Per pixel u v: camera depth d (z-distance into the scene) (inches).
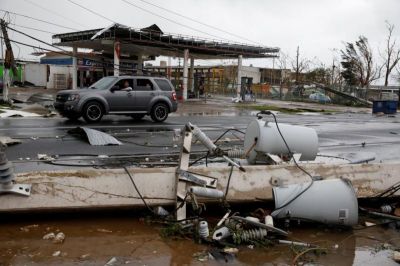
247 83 1755.7
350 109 1486.2
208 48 1450.5
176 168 236.5
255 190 244.1
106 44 1398.9
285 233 207.9
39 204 213.9
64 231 208.5
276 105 1448.1
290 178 251.1
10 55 892.0
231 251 193.8
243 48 1530.5
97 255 184.9
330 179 243.8
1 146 211.0
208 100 1571.1
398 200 277.7
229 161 247.9
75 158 358.9
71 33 1380.4
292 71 2763.3
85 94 644.7
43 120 665.0
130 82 688.4
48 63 2134.6
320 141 548.4
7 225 210.8
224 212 238.2
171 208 236.1
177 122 719.1
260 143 288.5
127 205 226.8
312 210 219.1
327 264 188.9
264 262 186.1
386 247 210.8
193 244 200.5
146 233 211.3
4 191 206.4
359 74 2459.4
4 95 901.2
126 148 421.4
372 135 649.6
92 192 222.5
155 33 1298.0
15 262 173.9
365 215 255.0
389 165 275.7
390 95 1934.1
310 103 1788.9
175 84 1728.6
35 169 311.6
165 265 178.9
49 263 174.9
